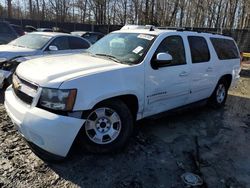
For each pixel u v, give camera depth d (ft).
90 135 11.12
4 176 9.72
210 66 17.16
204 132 15.14
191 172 10.80
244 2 102.99
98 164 10.90
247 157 12.45
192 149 12.85
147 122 15.96
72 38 25.88
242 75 40.22
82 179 9.89
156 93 13.23
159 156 11.89
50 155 10.65
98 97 10.52
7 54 20.71
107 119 11.41
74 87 9.97
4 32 33.71
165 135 14.25
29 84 10.49
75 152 11.61
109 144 11.48
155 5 95.40
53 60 12.57
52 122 9.59
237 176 10.79
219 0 108.88
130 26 16.78
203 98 17.72
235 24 111.65
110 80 11.02
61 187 9.39
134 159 11.48
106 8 116.88
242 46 54.24
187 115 17.99
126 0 112.57
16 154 11.17
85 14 125.18
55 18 130.62
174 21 99.91
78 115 10.08
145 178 10.21
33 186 9.33
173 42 14.46
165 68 13.46
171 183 10.00
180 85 14.67
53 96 9.79
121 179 10.05
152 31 14.39
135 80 11.98
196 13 109.19
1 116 15.12
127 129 11.85
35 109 9.92
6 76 19.20
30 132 9.96
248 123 17.25
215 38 18.40
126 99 12.30
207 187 9.91
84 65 11.58
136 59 12.62
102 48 14.60
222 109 20.11
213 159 12.04
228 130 15.72
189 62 15.25
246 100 23.77
